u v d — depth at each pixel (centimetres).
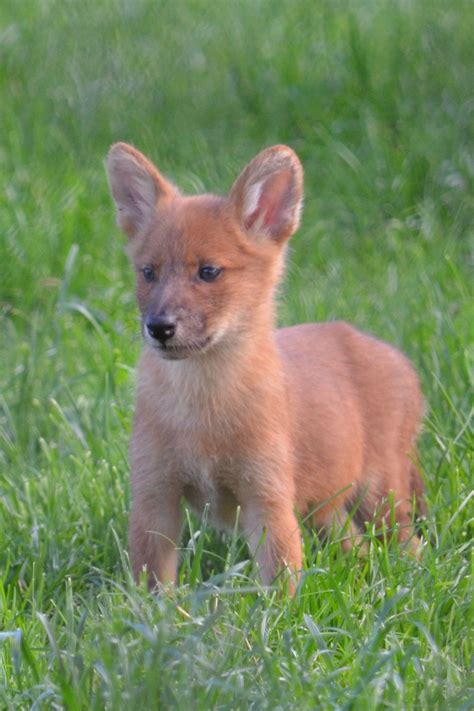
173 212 981
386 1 2206
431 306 1333
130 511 1001
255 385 958
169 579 966
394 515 1021
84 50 2123
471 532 1009
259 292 981
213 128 1886
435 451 1144
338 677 786
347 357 1098
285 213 1002
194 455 952
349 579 898
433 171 1686
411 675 779
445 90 1817
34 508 1049
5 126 1847
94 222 1584
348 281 1485
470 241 1576
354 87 1869
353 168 1705
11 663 823
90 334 1436
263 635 803
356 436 1059
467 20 2027
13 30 2173
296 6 2255
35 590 951
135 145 1842
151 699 705
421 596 874
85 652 770
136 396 980
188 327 930
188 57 2078
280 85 1920
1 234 1511
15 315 1470
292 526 956
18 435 1201
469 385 1180
